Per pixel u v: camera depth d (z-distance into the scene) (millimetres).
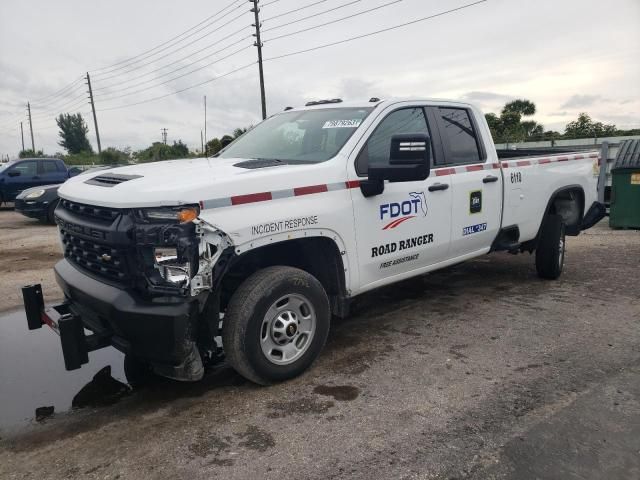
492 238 5508
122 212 3139
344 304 4113
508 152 6984
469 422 3203
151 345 3123
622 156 10469
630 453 2879
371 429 3150
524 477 2686
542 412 3307
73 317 3225
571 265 7371
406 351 4348
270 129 5012
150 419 3361
